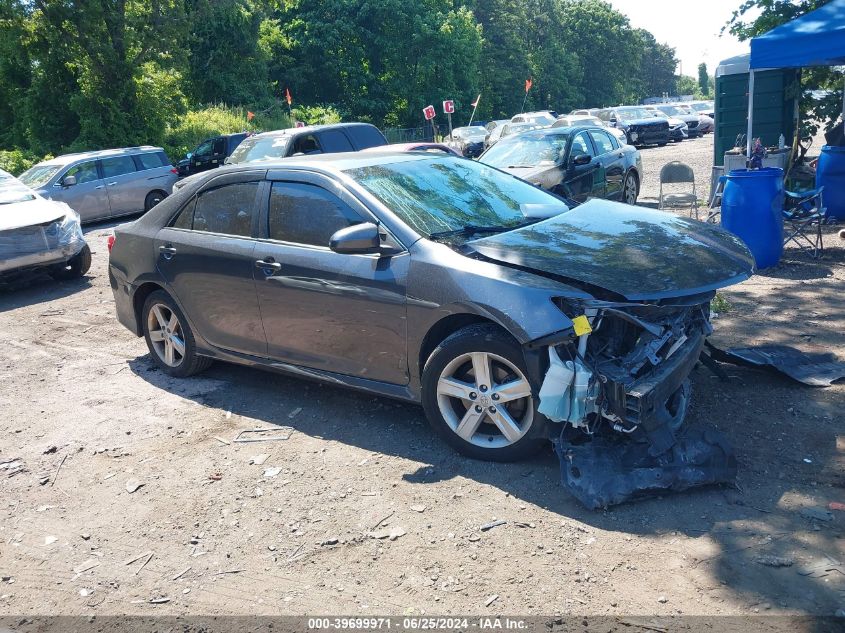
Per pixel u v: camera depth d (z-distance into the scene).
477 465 3.90
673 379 3.59
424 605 2.88
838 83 11.68
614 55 81.06
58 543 3.55
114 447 4.56
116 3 26.41
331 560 3.22
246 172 5.00
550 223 4.44
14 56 26.30
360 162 4.81
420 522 3.44
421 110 47.97
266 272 4.66
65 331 7.54
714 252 4.08
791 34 8.08
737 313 6.21
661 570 2.95
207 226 5.16
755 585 2.82
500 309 3.63
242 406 5.04
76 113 27.30
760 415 4.22
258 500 3.78
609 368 3.54
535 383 3.61
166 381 5.67
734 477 3.46
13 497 4.04
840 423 4.05
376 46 45.69
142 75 27.92
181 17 27.20
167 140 29.20
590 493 3.39
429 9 47.12
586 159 10.44
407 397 4.22
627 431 3.52
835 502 3.30
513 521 3.38
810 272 7.40
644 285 3.59
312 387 5.26
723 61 11.70
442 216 4.41
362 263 4.23
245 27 36.91
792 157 11.02
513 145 11.13
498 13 59.69
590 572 2.98
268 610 2.93
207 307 5.14
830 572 2.85
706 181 15.40
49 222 9.55
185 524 3.62
